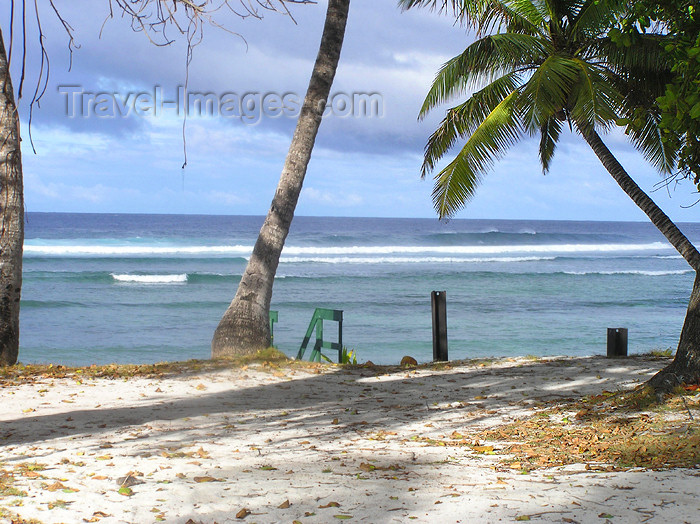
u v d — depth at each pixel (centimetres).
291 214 1084
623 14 1032
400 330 2406
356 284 3684
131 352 2014
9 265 986
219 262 4619
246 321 1041
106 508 379
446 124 1234
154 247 5400
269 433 624
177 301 3000
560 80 1018
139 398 777
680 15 664
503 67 1195
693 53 564
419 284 3722
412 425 665
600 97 1000
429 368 1009
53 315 2605
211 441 583
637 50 1045
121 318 2584
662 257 5797
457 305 3030
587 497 397
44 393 789
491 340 2208
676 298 3319
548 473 471
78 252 5022
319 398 799
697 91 573
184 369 939
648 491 405
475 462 514
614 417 638
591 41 1123
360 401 784
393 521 360
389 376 941
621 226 15038
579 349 2072
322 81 1069
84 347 2059
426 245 7088
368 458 523
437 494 412
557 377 899
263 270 1059
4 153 983
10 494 396
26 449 535
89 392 802
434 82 1216
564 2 1136
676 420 595
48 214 18088
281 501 397
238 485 430
